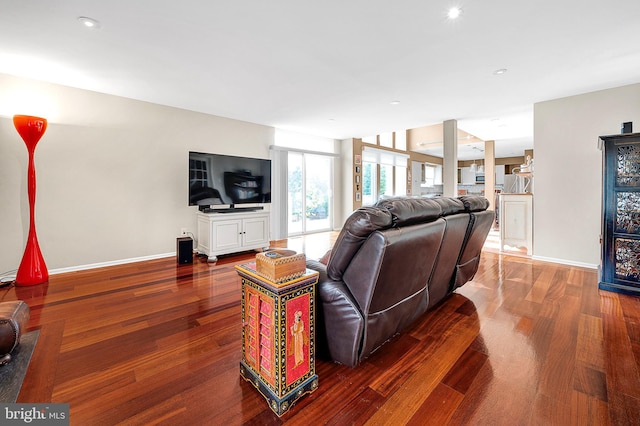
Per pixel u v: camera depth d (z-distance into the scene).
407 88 3.39
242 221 4.21
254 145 5.10
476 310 2.34
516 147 8.59
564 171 3.75
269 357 1.29
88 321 2.12
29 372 1.52
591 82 3.23
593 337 1.88
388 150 8.13
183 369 1.56
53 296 2.60
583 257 3.65
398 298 1.66
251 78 3.09
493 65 2.79
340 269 1.47
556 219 3.84
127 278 3.14
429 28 2.15
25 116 2.76
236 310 2.32
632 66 2.82
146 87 3.35
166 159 4.07
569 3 1.86
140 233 3.88
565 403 1.30
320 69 2.88
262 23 2.08
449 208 2.01
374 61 2.70
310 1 1.83
